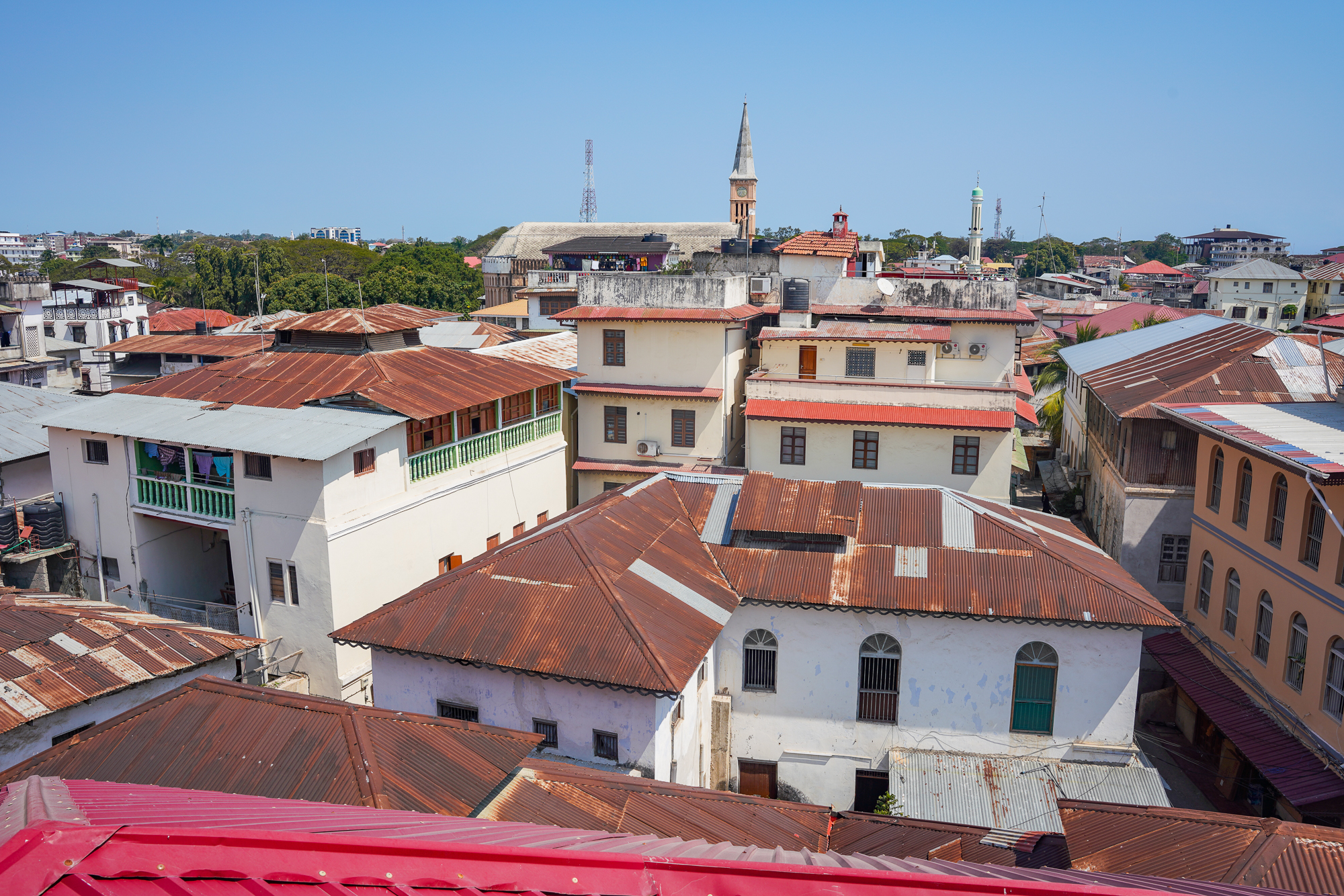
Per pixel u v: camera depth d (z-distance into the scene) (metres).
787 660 21.58
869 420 32.62
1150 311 74.50
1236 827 13.38
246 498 25.11
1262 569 23.55
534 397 32.94
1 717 16.70
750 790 22.72
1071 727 20.56
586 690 18.05
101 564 28.42
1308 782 19.25
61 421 27.55
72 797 7.02
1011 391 31.97
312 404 26.89
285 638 25.30
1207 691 23.48
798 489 23.95
